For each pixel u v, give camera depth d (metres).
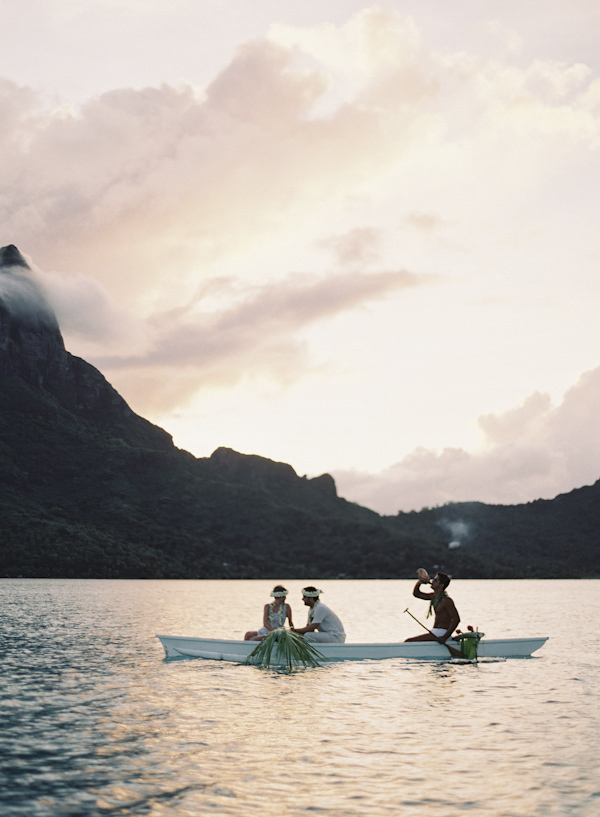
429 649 17.59
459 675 15.08
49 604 50.75
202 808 6.47
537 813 6.34
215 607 51.66
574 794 6.88
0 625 29.92
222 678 14.56
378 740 9.09
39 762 8.02
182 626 30.88
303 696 12.42
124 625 30.81
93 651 19.75
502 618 39.25
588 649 21.03
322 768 7.77
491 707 11.43
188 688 13.25
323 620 17.61
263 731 9.60
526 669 16.09
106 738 9.19
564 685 13.75
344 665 16.53
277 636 16.31
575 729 9.79
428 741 9.05
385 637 26.38
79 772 7.62
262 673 15.33
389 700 12.03
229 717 10.55
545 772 7.64
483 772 7.64
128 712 10.93
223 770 7.69
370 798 6.75
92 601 57.44
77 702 11.78
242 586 140.38
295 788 7.05
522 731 9.66
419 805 6.55
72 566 163.50
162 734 9.41
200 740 9.06
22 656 18.47
